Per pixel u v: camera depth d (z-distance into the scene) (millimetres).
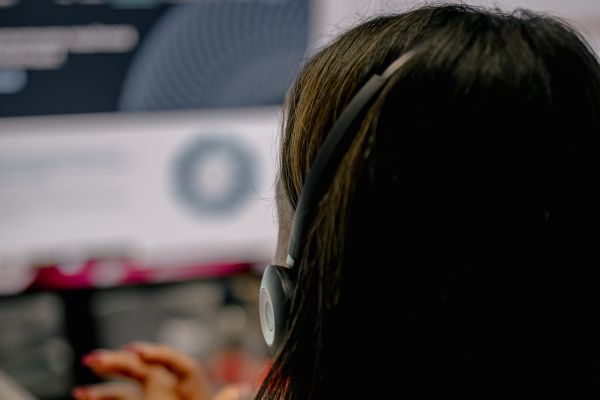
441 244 510
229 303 1695
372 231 515
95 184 1506
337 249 521
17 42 1379
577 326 530
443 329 520
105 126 1479
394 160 509
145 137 1514
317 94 576
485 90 505
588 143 517
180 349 1586
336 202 520
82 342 1580
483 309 516
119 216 1541
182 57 1484
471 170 504
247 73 1535
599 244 526
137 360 1018
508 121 503
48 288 1551
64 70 1423
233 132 1566
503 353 523
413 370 527
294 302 554
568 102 514
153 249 1588
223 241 1631
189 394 1016
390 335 525
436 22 548
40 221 1491
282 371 555
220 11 1479
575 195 514
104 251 1557
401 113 509
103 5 1406
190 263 1631
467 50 519
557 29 547
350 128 520
